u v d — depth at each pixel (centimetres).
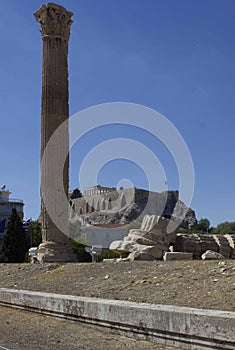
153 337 947
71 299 1184
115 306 1042
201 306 1045
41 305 1309
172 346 903
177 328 893
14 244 4922
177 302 1115
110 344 941
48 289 1588
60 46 2911
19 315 1330
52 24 2898
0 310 1434
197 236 2717
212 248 2692
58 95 2848
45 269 2084
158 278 1420
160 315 930
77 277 1722
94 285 1511
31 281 1836
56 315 1238
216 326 823
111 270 1728
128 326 1006
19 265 2319
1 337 1041
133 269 1659
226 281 1220
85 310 1130
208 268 1425
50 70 2870
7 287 1781
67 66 2947
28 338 1021
